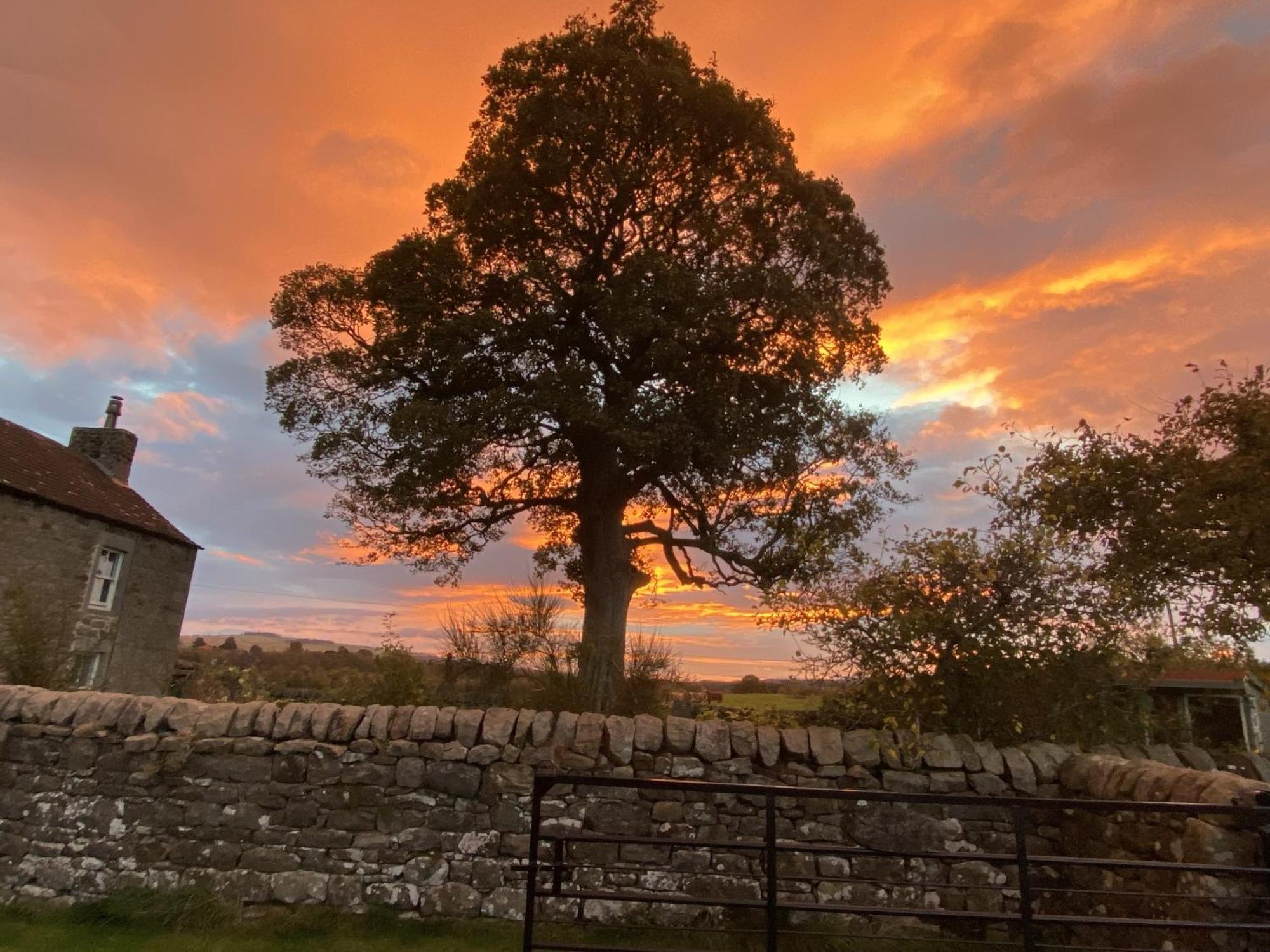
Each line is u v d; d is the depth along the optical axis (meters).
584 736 5.32
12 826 5.31
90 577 16.52
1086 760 5.01
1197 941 3.80
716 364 13.17
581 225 15.34
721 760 5.27
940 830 5.10
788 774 5.25
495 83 15.03
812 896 5.00
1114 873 4.59
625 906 4.96
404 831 5.13
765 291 12.95
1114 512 6.24
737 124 14.38
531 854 3.26
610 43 14.25
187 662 19.98
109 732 5.44
